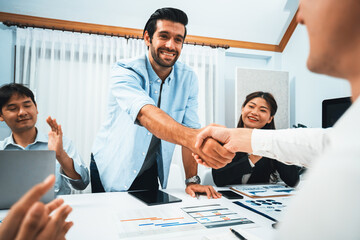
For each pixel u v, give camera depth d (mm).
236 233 582
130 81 1079
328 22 213
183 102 1354
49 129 2125
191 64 2500
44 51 2119
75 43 2209
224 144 831
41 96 2111
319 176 167
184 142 866
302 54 2297
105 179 1347
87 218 722
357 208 142
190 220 705
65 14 2109
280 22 2467
